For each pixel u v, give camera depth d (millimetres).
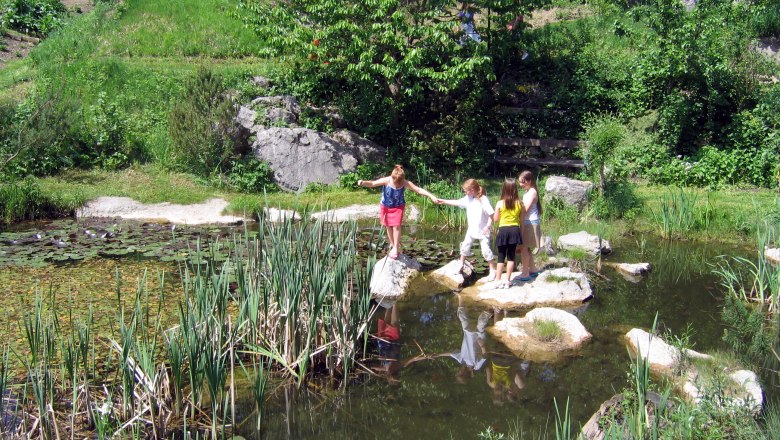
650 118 17000
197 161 15219
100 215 13375
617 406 6000
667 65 16250
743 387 6402
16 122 14953
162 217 13312
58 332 6387
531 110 17609
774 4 18234
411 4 16547
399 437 5902
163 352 7086
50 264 10211
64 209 13414
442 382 6965
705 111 16906
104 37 20297
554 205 13609
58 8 23453
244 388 6684
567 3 23062
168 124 15773
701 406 5602
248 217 13492
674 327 8430
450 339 8078
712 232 12500
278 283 7027
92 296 8797
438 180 15625
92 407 5828
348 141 16156
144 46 20031
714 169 15234
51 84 16766
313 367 7012
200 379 6250
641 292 9742
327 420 6184
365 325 7410
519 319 8461
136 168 15500
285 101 16625
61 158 15148
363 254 10891
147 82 17875
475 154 16672
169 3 21953
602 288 9922
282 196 14609
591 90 17594
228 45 20234
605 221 13141
